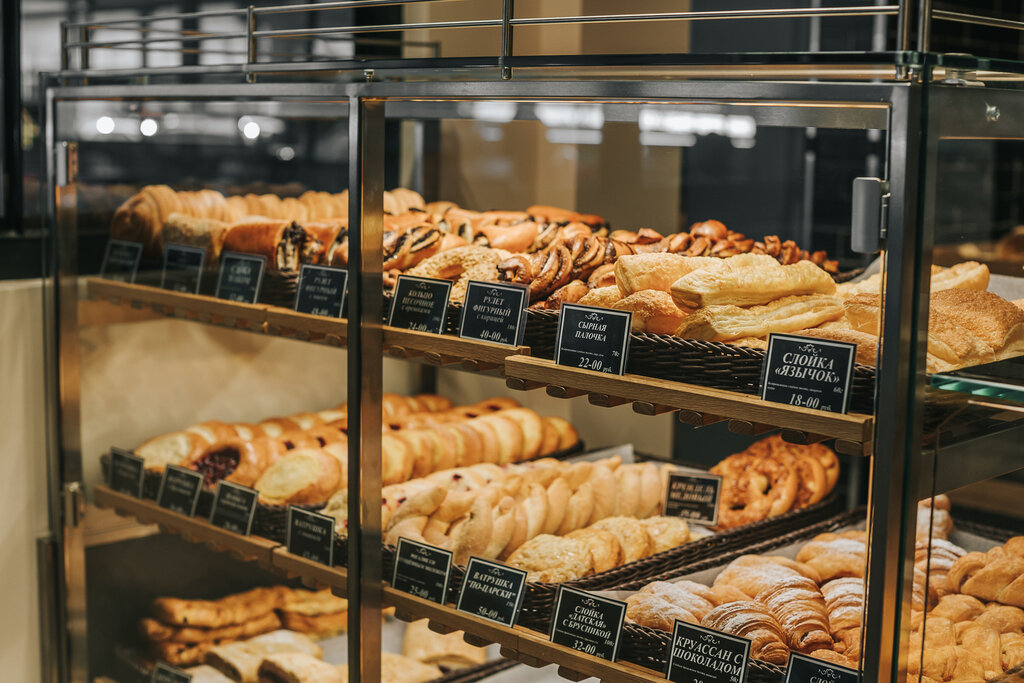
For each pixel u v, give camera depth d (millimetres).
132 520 2082
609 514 1801
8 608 1993
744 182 1943
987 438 1103
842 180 1740
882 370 980
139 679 2107
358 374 1471
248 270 1745
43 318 1976
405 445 1863
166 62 2162
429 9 2043
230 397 2180
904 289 958
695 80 1092
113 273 1954
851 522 1781
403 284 1492
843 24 2418
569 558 1533
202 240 1818
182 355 2098
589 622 1312
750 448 1966
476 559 1442
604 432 2258
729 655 1200
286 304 1684
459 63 1280
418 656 2016
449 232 1662
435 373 2428
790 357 1070
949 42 2670
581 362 1261
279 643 2094
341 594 1609
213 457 1932
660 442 2223
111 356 2004
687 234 1433
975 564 1112
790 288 1129
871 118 993
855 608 1343
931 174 967
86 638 2055
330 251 1647
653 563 1564
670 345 1181
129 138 1871
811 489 1870
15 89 1973
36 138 1995
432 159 2195
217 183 1943
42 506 2025
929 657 1083
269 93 1516
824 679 1129
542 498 1668
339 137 1999
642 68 1149
